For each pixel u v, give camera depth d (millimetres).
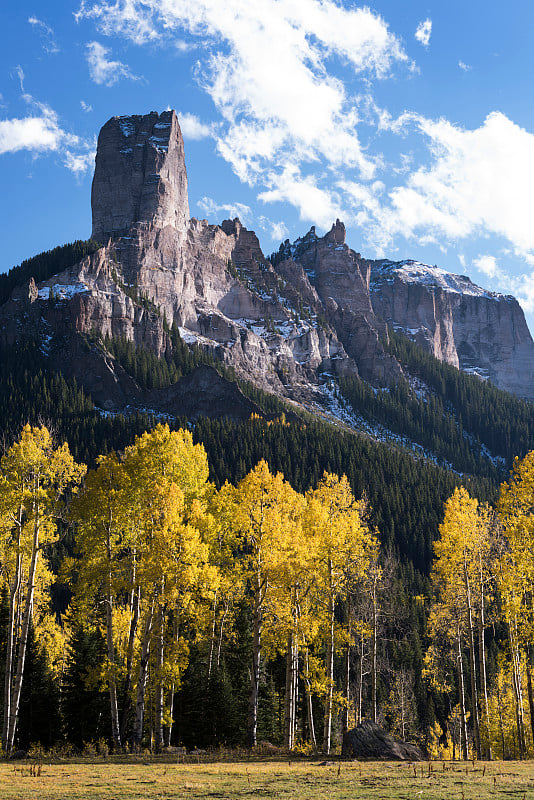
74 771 24719
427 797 18422
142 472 33781
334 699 34750
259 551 34062
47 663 53688
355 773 23766
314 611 38438
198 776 23203
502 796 18484
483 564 39719
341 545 35938
